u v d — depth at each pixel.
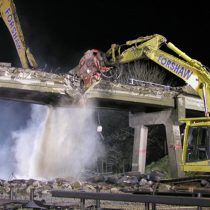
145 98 35.16
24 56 30.58
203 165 20.09
